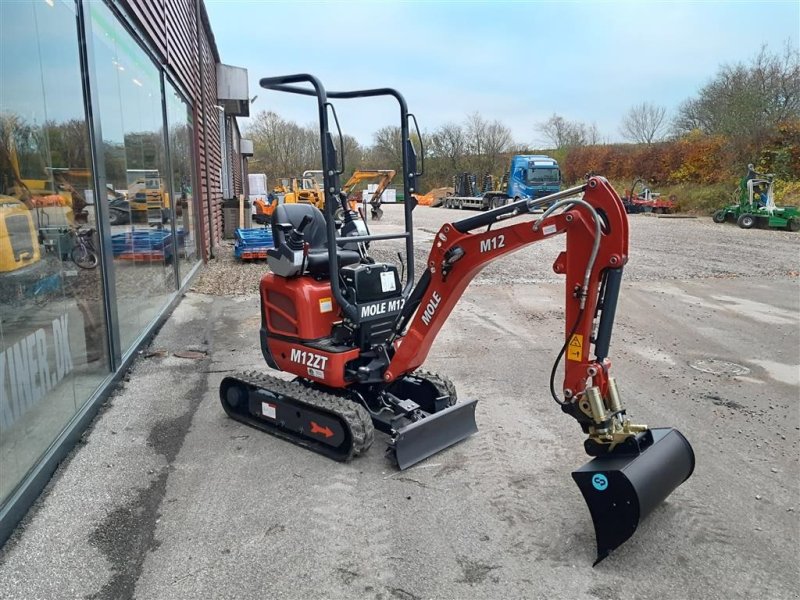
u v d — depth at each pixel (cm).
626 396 511
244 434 420
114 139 538
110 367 502
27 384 339
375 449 399
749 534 315
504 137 4828
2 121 322
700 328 734
